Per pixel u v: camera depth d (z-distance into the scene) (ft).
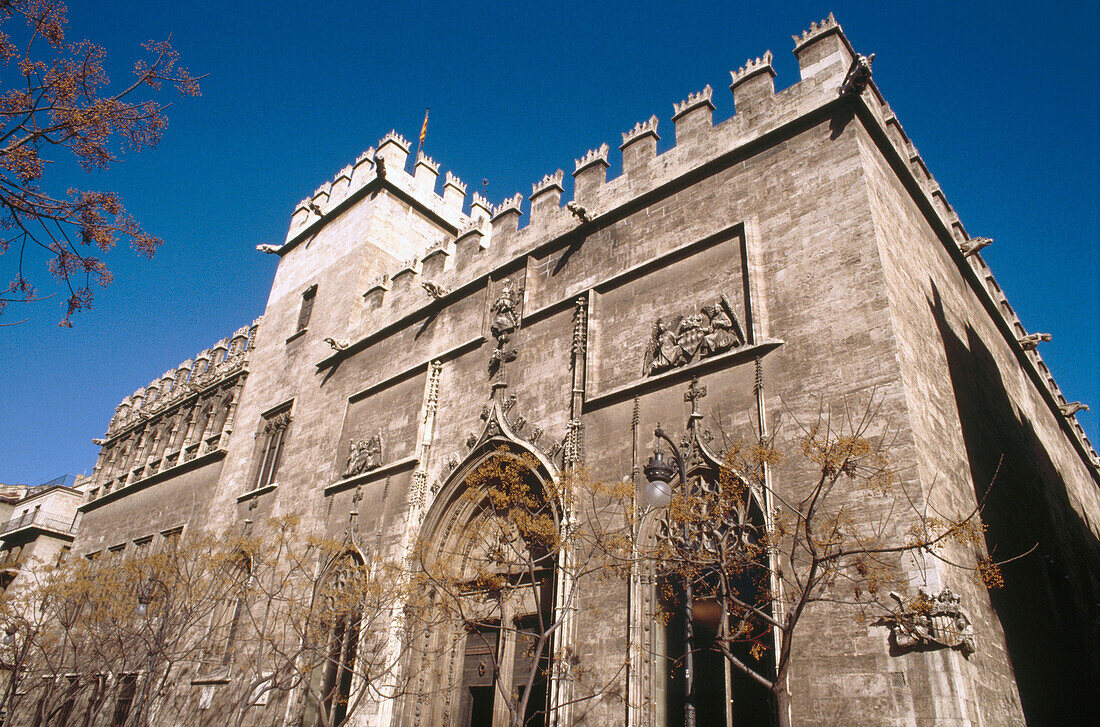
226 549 89.86
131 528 144.97
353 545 85.30
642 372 66.49
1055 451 95.81
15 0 34.06
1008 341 90.02
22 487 231.50
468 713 69.36
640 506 56.95
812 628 46.42
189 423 146.41
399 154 134.31
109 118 35.86
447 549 76.18
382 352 102.78
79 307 37.37
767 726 47.44
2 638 115.55
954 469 54.29
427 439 85.30
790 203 62.85
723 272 64.80
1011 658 51.88
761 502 51.60
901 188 67.51
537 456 70.38
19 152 34.35
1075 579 80.33
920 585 43.19
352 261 123.03
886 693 42.11
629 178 79.66
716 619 53.67
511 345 81.97
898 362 50.39
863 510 47.24
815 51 67.77
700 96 76.28
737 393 57.98
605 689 51.83
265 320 139.44
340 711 77.56
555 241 83.35
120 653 92.73
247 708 68.95
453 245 104.17
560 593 61.16
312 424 108.58
